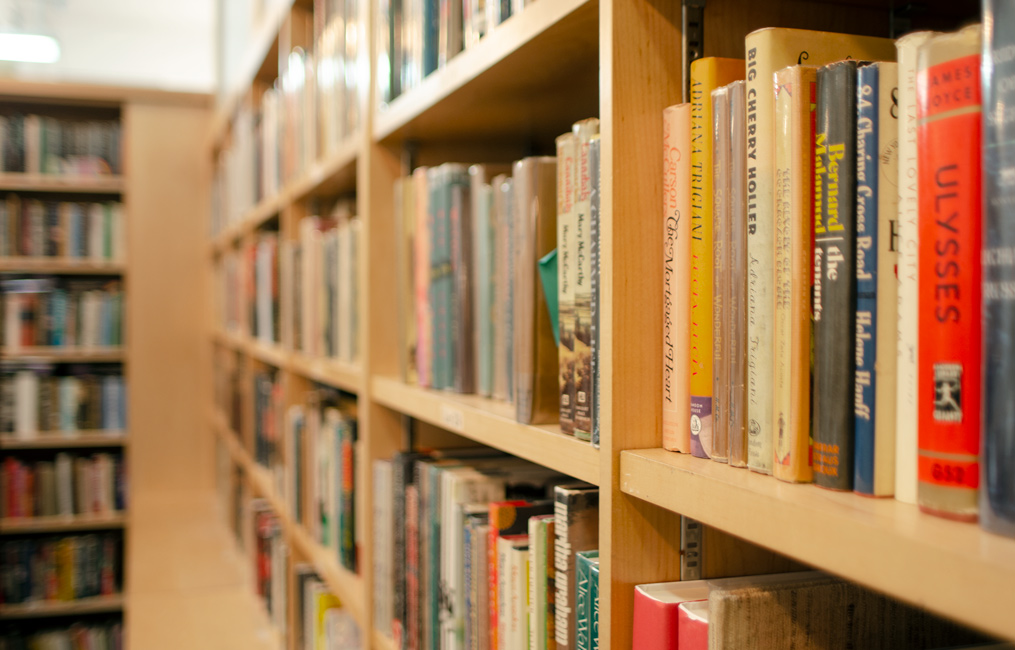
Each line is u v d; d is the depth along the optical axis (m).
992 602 0.31
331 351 1.57
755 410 0.49
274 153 2.11
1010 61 0.34
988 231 0.35
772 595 0.51
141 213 3.59
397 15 1.15
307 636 1.75
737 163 0.51
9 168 3.39
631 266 0.58
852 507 0.40
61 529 3.59
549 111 1.01
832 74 0.44
